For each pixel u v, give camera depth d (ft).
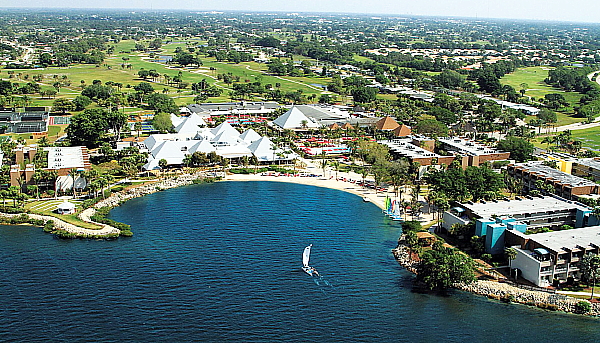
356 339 654.94
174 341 641.40
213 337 650.02
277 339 650.43
